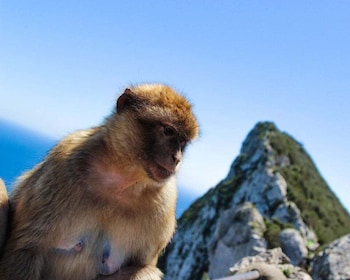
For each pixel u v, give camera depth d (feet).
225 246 12.30
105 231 3.65
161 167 3.60
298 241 10.09
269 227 11.78
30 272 3.51
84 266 3.63
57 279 3.61
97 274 3.69
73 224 3.55
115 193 3.58
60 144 3.67
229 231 12.34
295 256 9.36
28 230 3.52
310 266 7.48
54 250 3.58
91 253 3.63
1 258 3.59
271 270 4.83
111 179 3.58
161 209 3.73
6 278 3.48
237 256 11.71
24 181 3.79
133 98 3.73
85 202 3.56
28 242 3.52
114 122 3.68
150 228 3.73
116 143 3.59
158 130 3.66
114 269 3.73
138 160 3.59
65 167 3.56
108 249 3.68
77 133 3.73
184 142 3.72
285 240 10.53
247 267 4.91
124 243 3.71
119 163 3.57
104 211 3.59
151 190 3.67
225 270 12.05
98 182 3.57
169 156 3.61
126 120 3.67
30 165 3.96
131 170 3.57
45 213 3.52
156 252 3.82
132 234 3.70
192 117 3.73
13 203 3.76
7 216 3.65
